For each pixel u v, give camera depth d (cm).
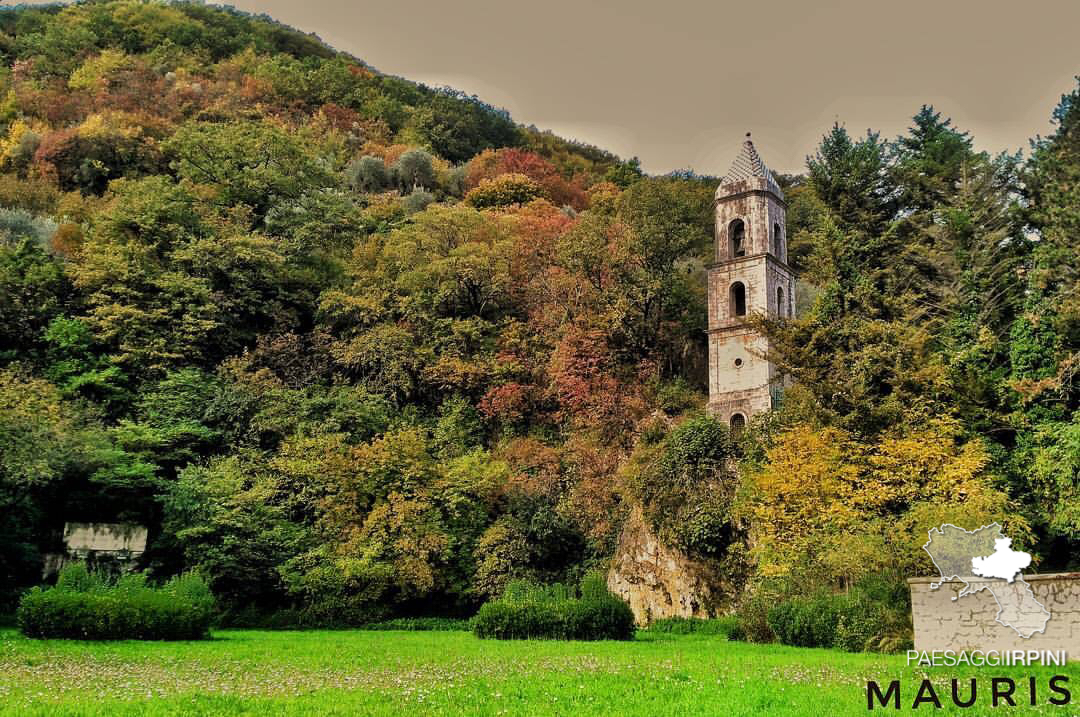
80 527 3519
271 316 5022
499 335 4941
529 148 10956
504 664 1847
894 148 5225
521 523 3809
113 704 1243
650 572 3516
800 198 6394
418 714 1190
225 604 3403
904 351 3269
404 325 4856
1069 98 4456
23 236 5181
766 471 3072
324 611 3438
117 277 4634
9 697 1286
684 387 4512
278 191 6116
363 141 9438
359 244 5694
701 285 5228
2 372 3947
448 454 4150
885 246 4131
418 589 3588
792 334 3428
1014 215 4188
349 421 4191
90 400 4094
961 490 2712
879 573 2516
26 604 2445
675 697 1356
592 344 4469
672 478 3584
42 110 8188
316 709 1228
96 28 10356
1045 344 3347
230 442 4053
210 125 6500
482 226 5462
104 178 6988
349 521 3656
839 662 1892
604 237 4994
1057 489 3017
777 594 2788
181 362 4541
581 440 4119
